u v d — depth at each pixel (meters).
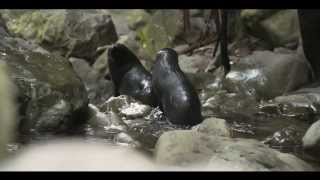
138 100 11.99
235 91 13.41
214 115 11.59
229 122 10.88
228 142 7.73
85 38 15.98
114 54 12.66
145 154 7.94
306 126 10.53
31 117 9.16
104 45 16.33
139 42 17.48
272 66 13.75
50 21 15.98
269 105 11.97
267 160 7.14
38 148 8.02
